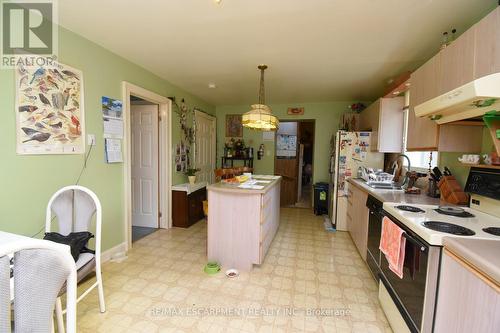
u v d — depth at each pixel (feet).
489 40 4.25
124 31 7.31
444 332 3.90
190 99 14.89
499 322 2.78
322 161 17.22
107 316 5.95
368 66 9.96
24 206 6.24
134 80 10.00
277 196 11.91
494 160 5.50
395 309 5.49
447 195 6.86
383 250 5.92
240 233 8.41
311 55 8.95
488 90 3.71
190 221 13.20
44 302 2.58
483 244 3.64
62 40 7.04
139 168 12.82
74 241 5.36
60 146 7.05
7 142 5.85
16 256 2.33
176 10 6.20
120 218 9.51
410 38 7.51
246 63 9.86
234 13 6.30
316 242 11.09
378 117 11.03
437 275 4.09
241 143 18.25
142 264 8.68
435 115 6.00
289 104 17.53
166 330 5.54
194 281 7.62
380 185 9.85
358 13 6.20
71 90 7.33
